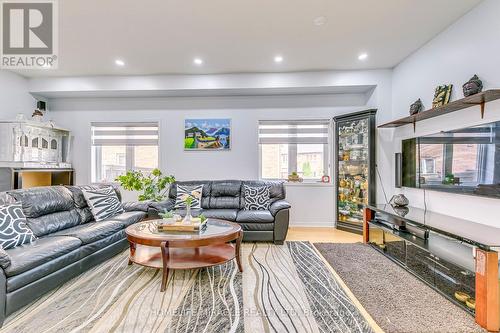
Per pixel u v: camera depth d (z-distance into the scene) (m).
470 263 2.08
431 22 2.88
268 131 4.85
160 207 3.70
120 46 3.42
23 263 1.87
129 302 2.02
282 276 2.51
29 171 4.11
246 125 4.80
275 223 3.48
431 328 1.70
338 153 4.57
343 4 2.55
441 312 1.88
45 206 2.69
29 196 2.60
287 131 4.84
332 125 4.70
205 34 3.12
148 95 4.75
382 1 2.51
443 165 2.87
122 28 2.99
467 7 2.60
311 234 4.12
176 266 2.31
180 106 4.86
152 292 2.19
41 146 4.39
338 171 4.56
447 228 2.21
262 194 4.00
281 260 2.92
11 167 3.93
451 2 2.52
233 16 2.75
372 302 2.03
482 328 1.69
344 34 3.13
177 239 2.32
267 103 4.78
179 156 4.87
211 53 3.62
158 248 2.87
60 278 2.20
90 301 2.04
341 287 2.28
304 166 4.86
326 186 4.68
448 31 2.97
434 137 3.04
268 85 4.32
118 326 1.73
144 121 4.89
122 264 2.77
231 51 3.56
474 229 2.17
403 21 2.86
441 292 2.14
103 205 3.31
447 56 2.98
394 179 4.07
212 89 4.40
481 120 2.45
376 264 2.79
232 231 2.61
